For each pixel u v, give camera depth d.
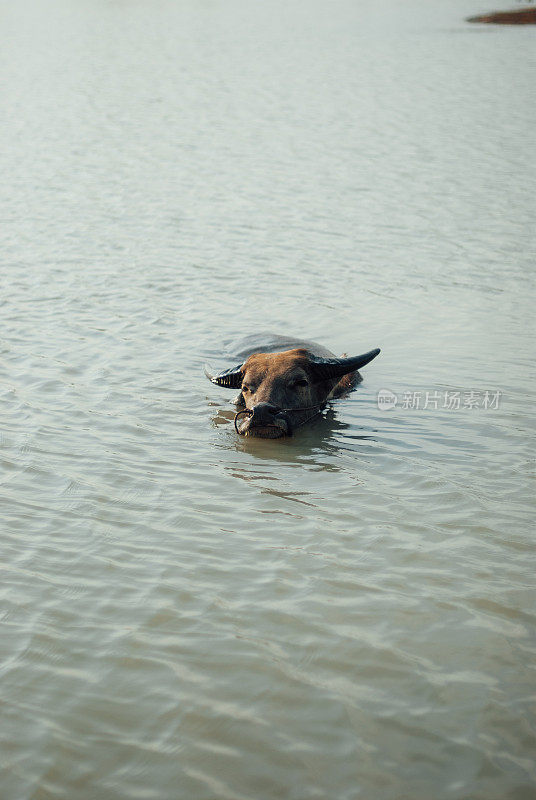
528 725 5.21
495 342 12.27
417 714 5.32
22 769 4.93
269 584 6.66
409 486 8.27
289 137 29.34
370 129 30.55
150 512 7.74
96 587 6.62
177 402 10.23
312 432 9.64
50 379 10.71
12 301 13.88
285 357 10.18
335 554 7.08
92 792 4.78
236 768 4.94
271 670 5.71
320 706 5.39
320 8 93.31
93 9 95.31
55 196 21.58
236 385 10.34
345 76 44.19
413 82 41.72
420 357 11.79
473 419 9.80
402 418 9.92
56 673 5.68
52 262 16.22
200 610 6.34
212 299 14.27
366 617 6.26
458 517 7.64
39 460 8.62
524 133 29.02
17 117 33.06
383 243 17.67
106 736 5.16
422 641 5.99
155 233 18.42
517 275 15.48
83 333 12.46
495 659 5.80
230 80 43.16
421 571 6.83
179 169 24.72
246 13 87.62
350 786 4.80
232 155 26.56
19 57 53.22
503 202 20.67
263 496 8.08
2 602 6.41
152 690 5.53
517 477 8.38
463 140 28.23
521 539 7.28
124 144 28.17
